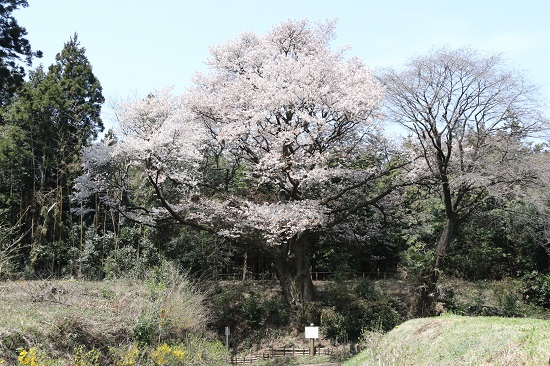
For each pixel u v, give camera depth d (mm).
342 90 20281
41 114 30312
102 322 11688
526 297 22250
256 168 21719
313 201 20188
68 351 10281
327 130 20875
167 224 24047
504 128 19125
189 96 22078
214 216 22047
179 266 23922
